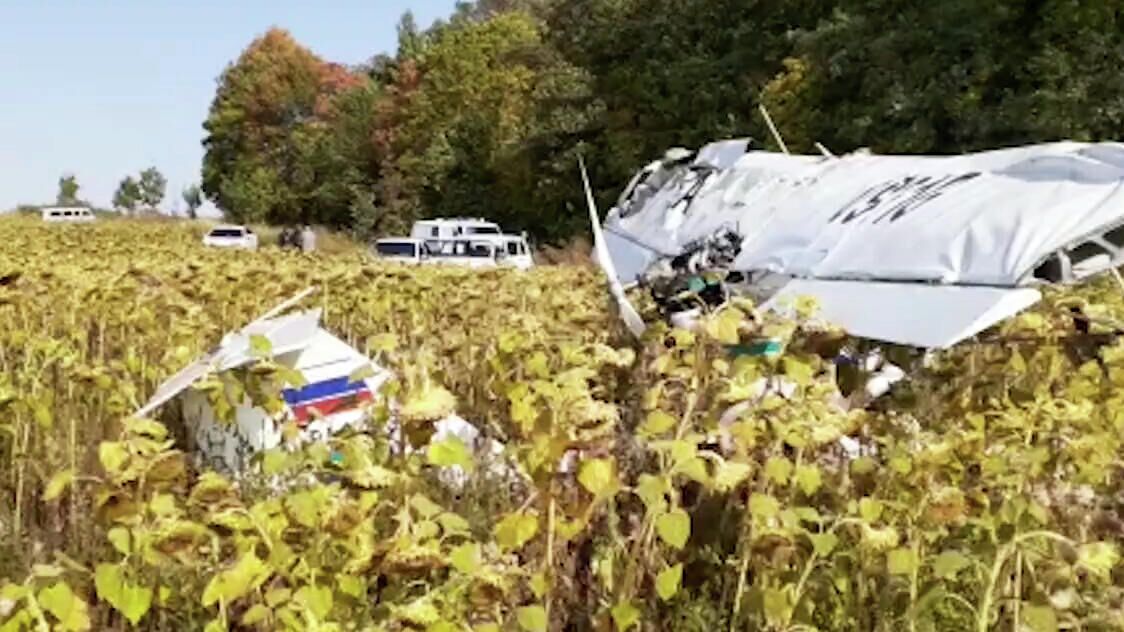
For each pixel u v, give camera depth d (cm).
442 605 232
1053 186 425
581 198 3084
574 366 357
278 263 1187
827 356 379
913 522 283
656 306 530
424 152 4309
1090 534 303
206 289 804
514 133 3425
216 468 441
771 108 2417
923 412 394
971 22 1977
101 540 372
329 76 6394
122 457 262
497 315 727
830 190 557
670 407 338
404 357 427
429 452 274
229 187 5956
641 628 291
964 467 309
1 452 463
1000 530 273
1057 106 1806
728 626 301
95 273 922
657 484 262
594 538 307
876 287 441
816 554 270
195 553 253
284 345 444
